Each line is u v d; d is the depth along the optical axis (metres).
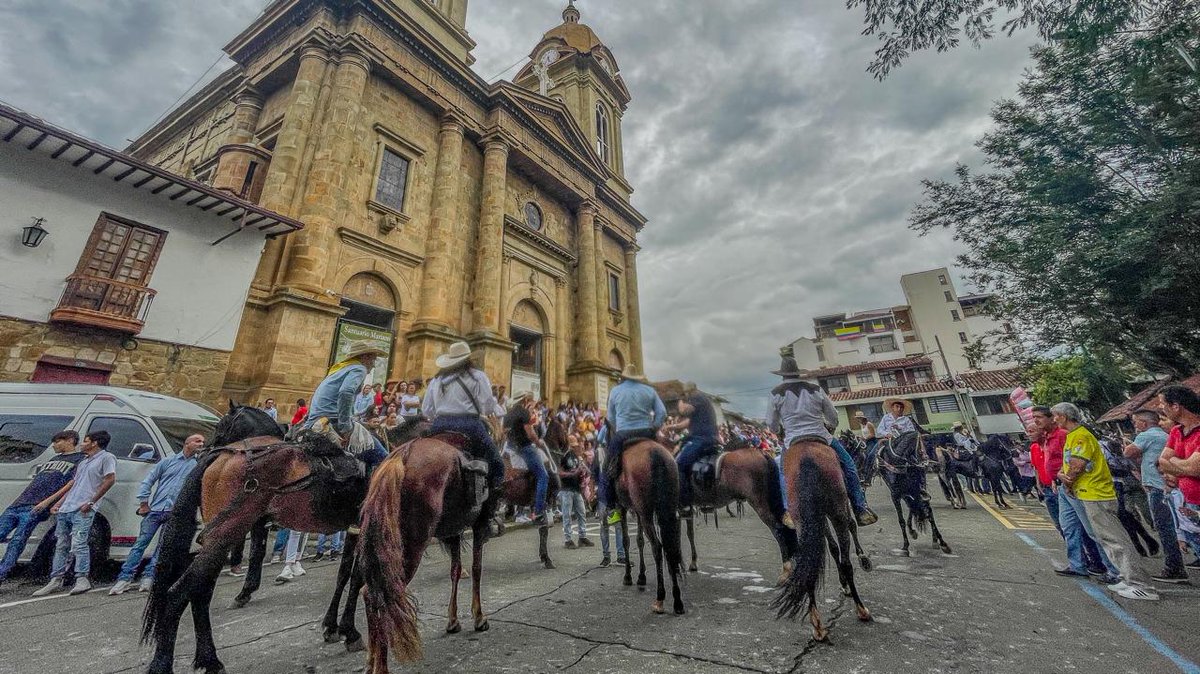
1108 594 4.57
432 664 3.25
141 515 6.05
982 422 31.22
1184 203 9.53
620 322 29.14
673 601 4.26
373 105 16.80
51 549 6.37
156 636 2.86
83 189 10.01
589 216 26.64
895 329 41.94
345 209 15.08
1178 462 4.59
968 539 7.58
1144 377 16.31
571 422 14.84
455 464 3.66
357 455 4.47
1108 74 11.16
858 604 3.85
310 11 16.58
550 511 9.77
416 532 3.13
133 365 10.32
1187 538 6.05
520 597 4.91
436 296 16.81
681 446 5.71
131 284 10.34
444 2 22.50
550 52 32.59
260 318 12.69
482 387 4.31
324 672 3.21
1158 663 3.02
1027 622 3.81
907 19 6.92
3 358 8.87
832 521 4.01
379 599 2.64
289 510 3.55
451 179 18.55
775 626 3.78
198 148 21.17
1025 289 13.41
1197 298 10.48
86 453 6.04
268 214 11.82
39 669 3.37
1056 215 12.20
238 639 3.89
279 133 14.46
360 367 4.58
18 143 9.26
